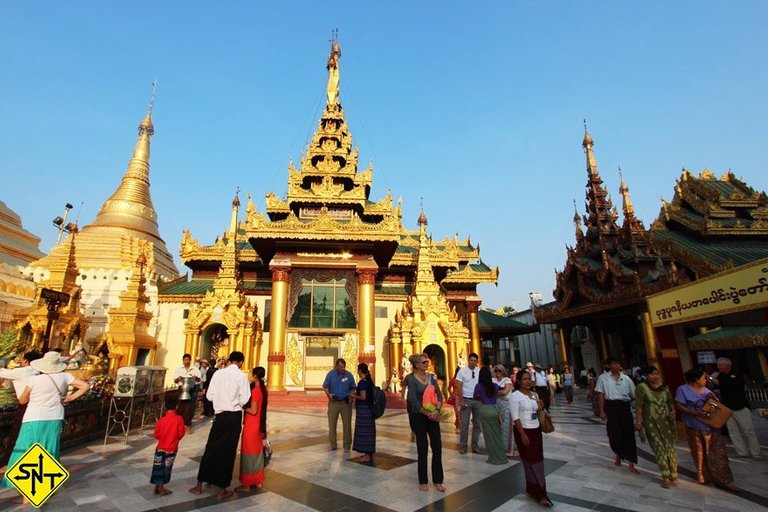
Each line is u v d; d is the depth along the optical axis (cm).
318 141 3319
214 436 721
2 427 834
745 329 2317
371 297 2556
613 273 2847
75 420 1112
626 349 3503
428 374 802
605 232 3466
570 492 720
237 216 3228
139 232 4378
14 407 883
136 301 2553
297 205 3002
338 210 3039
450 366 2411
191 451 1076
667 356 1222
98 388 1264
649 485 762
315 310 2595
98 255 3559
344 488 746
